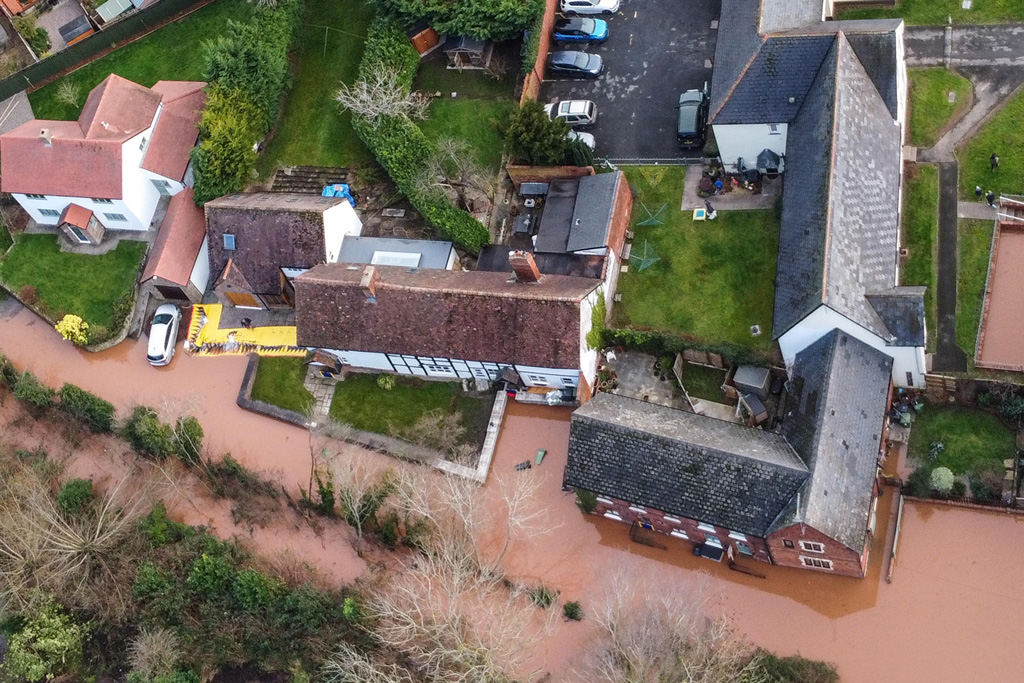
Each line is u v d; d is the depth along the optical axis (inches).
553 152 2947.8
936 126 2881.4
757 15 2851.9
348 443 2984.7
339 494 2829.7
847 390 2519.7
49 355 3356.3
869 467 2485.2
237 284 3120.1
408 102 3125.0
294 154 3336.6
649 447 2564.0
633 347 2876.5
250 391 3110.2
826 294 2460.6
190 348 3228.3
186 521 3016.7
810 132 2687.0
